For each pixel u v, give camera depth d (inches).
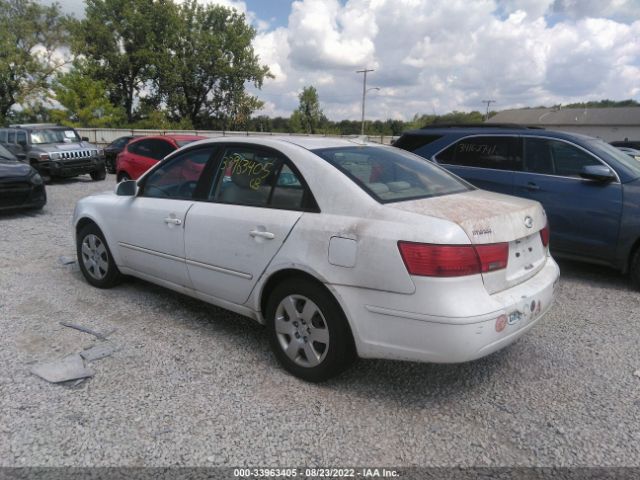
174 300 185.8
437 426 111.3
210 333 157.4
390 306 109.6
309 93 2401.6
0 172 336.2
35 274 214.1
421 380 131.1
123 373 130.9
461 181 152.6
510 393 125.6
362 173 127.7
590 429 111.0
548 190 221.0
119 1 1776.6
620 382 131.8
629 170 207.5
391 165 141.6
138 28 1770.4
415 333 108.0
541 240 133.9
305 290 122.6
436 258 104.4
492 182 237.8
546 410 118.3
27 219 347.3
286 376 131.2
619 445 105.4
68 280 206.7
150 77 1870.1
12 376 127.5
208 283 149.6
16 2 1467.8
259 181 138.3
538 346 153.1
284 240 125.9
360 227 113.7
